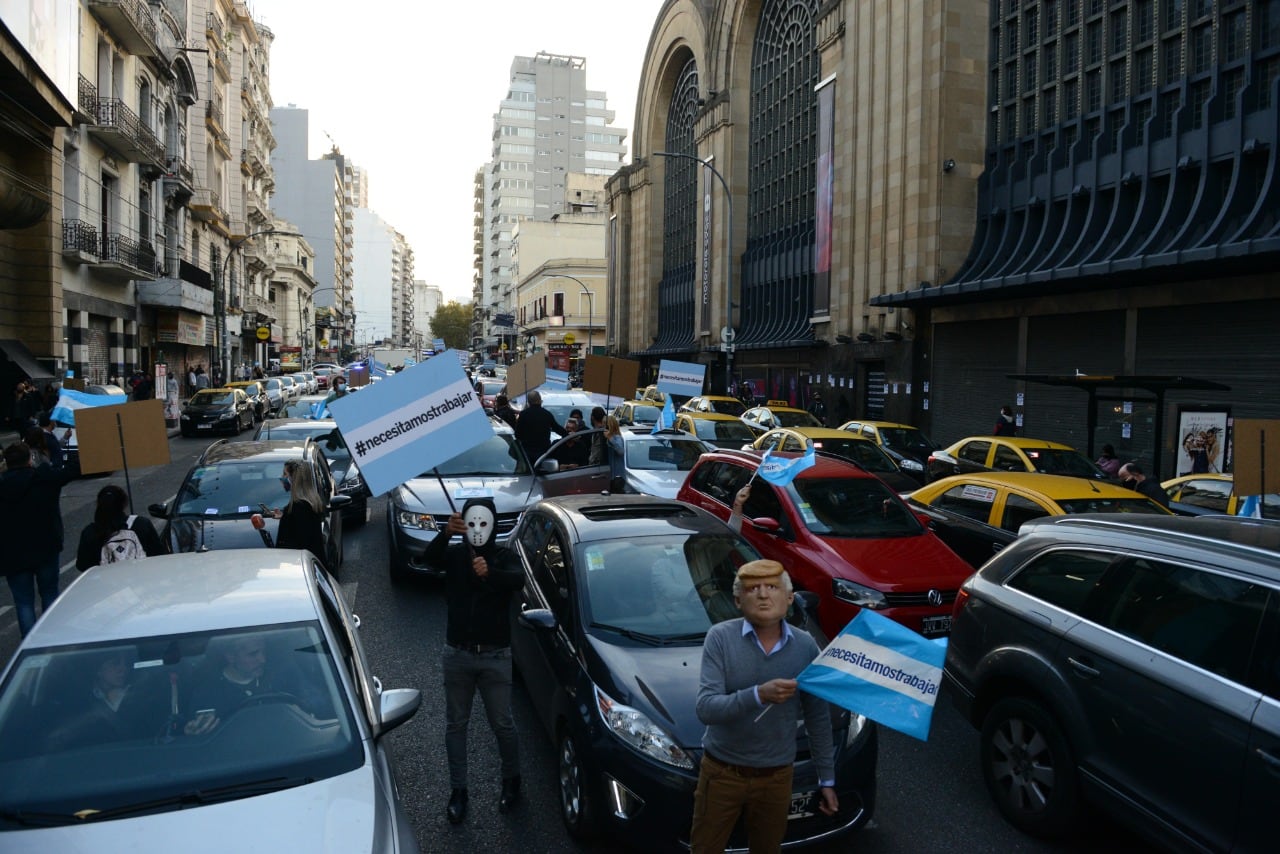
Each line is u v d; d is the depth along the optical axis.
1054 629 4.52
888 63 27.23
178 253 41.97
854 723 4.36
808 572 7.16
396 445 5.21
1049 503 7.84
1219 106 17.48
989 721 4.91
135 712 3.41
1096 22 20.95
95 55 29.52
